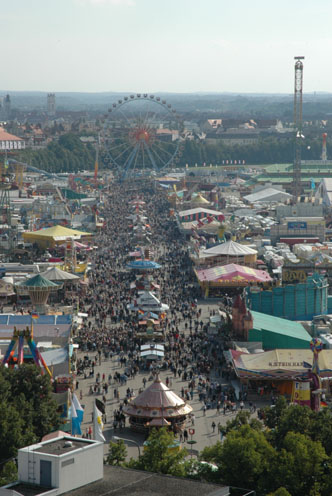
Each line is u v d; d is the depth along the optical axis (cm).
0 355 14975
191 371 15888
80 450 7294
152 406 12988
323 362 15300
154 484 7381
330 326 18912
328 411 11356
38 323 16825
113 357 17038
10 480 9200
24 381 12094
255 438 9888
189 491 7238
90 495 7125
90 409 14150
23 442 10938
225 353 16662
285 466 9306
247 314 17775
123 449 10412
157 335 17900
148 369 16375
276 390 15225
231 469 9500
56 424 12038
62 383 13588
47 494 7019
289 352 15625
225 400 14350
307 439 10094
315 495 9038
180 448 11788
